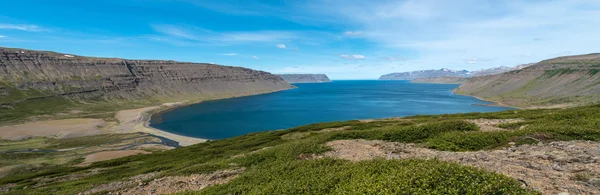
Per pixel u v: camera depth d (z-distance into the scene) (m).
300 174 17.34
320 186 13.88
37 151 81.06
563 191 9.68
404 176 11.40
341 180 14.05
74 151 80.31
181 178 23.56
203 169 25.50
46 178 41.28
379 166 14.84
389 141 27.23
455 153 18.98
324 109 183.12
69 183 32.38
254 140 53.38
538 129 20.73
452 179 10.25
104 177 33.97
